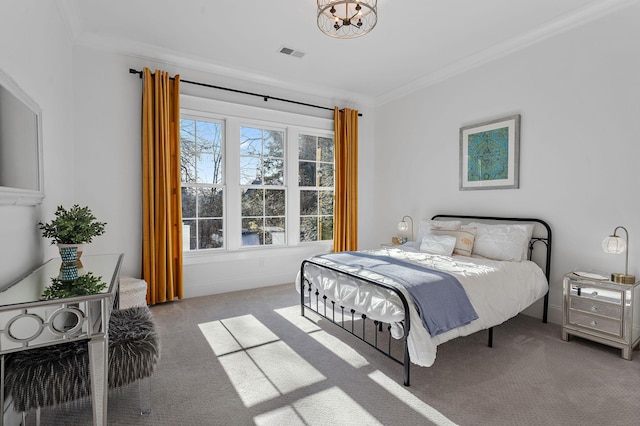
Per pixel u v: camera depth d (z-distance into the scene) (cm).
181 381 204
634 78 256
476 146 369
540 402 183
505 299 249
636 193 257
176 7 274
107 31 312
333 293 263
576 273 267
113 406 178
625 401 184
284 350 246
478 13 283
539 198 316
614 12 265
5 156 154
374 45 341
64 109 284
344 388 197
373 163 520
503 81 344
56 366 142
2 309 124
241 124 415
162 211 347
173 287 360
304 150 469
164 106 345
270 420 168
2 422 131
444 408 177
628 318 231
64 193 285
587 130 283
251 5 271
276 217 446
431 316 199
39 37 215
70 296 138
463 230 340
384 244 461
